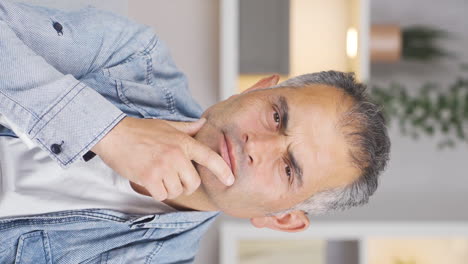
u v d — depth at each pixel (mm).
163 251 1473
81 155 1049
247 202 1298
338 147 1315
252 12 2361
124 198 1365
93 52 1417
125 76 1493
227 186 1250
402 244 2592
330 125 1307
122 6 1885
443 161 2770
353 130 1329
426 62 2777
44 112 1061
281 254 2402
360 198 1436
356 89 1376
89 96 1067
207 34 2529
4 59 1094
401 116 2748
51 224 1327
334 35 2408
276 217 1482
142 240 1445
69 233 1377
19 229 1321
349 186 1389
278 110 1292
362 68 2279
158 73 1575
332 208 1433
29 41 1299
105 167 1350
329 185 1358
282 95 1309
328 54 2410
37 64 1098
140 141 1049
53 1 1715
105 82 1454
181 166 1033
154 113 1519
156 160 1031
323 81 1374
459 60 2770
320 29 2408
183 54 2523
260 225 1495
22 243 1334
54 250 1366
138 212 1387
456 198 2746
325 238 2393
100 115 1054
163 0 2504
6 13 1269
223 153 1250
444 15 2764
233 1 2264
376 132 1373
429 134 2746
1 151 1323
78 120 1054
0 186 1308
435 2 2760
